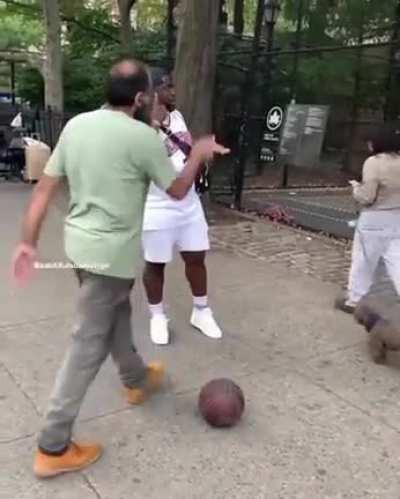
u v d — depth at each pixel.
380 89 12.16
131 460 2.90
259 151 10.26
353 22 11.99
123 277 2.73
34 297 5.06
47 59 13.81
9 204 9.04
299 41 11.53
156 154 2.69
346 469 2.90
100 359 2.78
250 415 3.33
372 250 4.65
